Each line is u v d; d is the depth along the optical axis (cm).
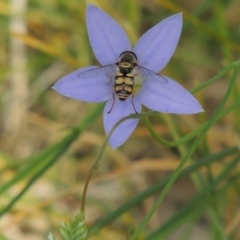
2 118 38
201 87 28
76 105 37
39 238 36
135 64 27
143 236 33
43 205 34
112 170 35
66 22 37
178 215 30
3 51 37
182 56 36
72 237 26
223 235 31
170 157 36
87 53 36
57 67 37
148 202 36
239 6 37
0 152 36
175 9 33
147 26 38
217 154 30
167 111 27
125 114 27
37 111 38
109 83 27
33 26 37
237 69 27
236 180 32
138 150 36
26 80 37
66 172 36
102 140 36
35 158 32
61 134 37
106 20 27
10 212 35
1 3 37
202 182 32
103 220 30
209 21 36
